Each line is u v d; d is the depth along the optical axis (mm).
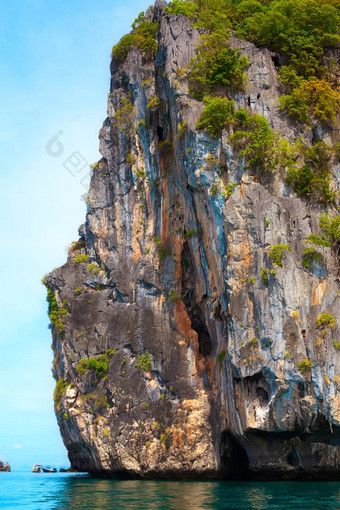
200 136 44719
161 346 49281
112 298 54156
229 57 47469
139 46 58156
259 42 53344
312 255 40219
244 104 46781
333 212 44062
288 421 37500
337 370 37406
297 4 53969
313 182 43656
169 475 45344
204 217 44719
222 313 42781
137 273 52719
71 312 55469
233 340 39781
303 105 46656
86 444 51062
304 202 43844
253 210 41656
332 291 39625
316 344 37812
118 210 55938
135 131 56031
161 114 53656
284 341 37938
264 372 38219
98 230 56875
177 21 52344
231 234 41719
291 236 41062
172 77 49188
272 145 43562
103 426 49594
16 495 39000
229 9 57625
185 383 47219
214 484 39812
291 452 40438
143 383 49188
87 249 58156
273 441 39719
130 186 55562
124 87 58625
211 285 45000
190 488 37469
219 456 43844
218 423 43938
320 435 38781
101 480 48625
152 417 47594
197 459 44125
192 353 47969
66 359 54562
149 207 53875
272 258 39594
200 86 48031
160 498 32656
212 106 44344
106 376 51312
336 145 46281
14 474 74062
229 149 43906
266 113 46625
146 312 50938
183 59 50188
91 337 53469
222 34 50531
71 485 45094
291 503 29031
